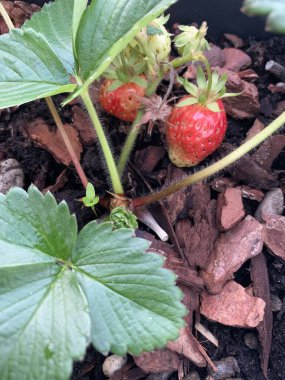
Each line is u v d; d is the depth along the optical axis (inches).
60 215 4.8
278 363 6.1
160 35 6.0
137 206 6.3
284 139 6.9
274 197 6.7
